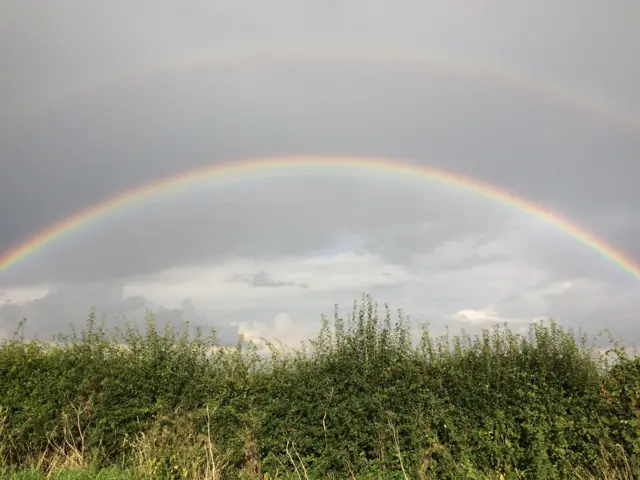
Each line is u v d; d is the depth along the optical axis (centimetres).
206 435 917
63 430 950
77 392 981
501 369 882
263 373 984
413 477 840
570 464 812
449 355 925
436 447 846
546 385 850
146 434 930
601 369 873
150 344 1011
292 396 941
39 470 862
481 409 857
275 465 893
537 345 903
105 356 1026
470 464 821
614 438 820
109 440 944
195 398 964
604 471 795
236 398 952
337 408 902
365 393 913
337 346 960
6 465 895
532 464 800
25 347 1034
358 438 886
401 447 868
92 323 1046
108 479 801
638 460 789
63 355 1026
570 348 879
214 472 851
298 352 978
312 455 895
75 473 830
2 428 934
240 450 909
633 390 825
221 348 1010
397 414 888
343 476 871
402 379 909
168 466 857
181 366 991
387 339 949
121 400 966
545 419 829
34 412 957
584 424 824
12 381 987
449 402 880
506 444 816
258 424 920
